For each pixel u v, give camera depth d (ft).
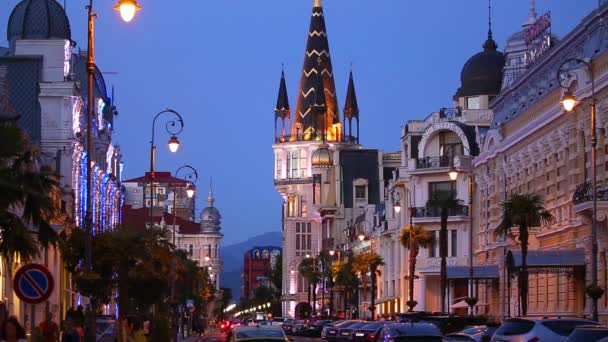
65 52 318.65
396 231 490.90
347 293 573.33
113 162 423.23
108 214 398.01
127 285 265.95
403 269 474.90
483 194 384.47
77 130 316.81
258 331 159.22
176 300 350.84
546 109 303.68
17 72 312.71
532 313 315.78
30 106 310.04
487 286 371.97
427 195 437.99
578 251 272.72
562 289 295.48
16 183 109.91
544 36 332.80
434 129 435.53
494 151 361.30
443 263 357.61
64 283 299.79
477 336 173.37
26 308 238.48
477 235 403.95
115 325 215.72
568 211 283.38
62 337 152.46
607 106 252.21
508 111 364.17
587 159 269.64
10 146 109.50
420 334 168.86
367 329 250.57
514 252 282.77
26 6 327.06
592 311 242.58
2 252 109.91
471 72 459.32
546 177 307.17
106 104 411.75
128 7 130.52
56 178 128.26
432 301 439.63
